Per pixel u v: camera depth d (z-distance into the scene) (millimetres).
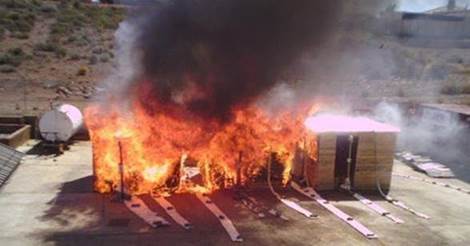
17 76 26781
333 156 11594
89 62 30781
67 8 43219
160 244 8633
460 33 41719
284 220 9914
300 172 12312
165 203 10625
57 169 13180
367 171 11797
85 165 13672
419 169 14305
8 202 10492
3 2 41281
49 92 24297
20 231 9016
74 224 9391
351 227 9688
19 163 13594
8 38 34062
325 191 11727
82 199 10789
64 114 14727
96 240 8719
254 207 10594
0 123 16922
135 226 9367
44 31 36812
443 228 9828
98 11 43562
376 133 11625
